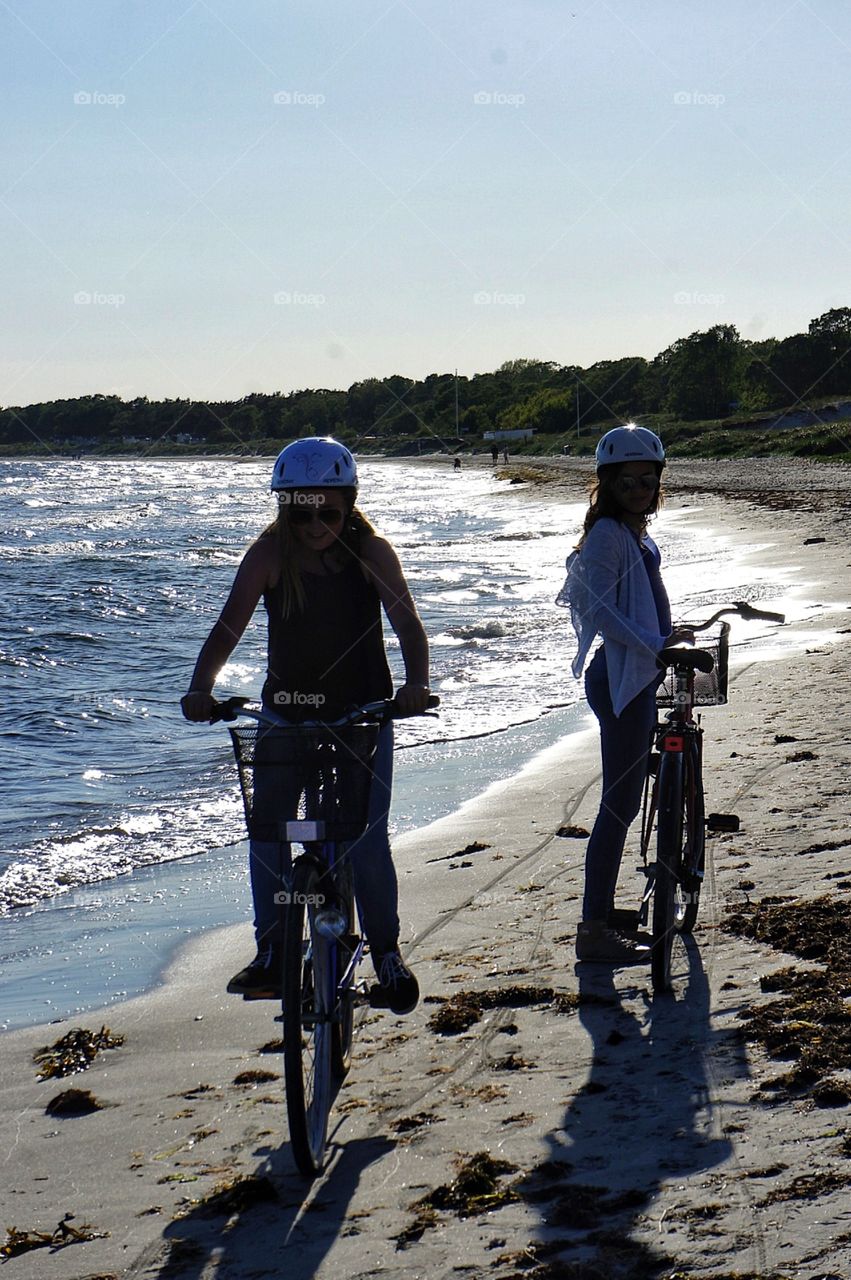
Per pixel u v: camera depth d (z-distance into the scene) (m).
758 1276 2.65
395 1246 3.03
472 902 6.14
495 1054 4.19
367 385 186.00
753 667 12.68
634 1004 4.50
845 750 8.47
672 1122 3.48
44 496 96.19
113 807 9.49
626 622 4.57
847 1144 3.18
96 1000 5.34
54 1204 3.46
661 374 146.75
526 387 175.00
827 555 24.81
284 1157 3.62
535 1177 3.28
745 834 6.66
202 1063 4.48
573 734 11.20
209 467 177.38
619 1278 2.73
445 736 11.41
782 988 4.41
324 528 3.71
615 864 4.88
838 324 139.38
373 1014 4.71
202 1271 3.02
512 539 41.78
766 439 92.88
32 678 17.48
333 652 3.80
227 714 3.63
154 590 31.12
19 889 7.33
